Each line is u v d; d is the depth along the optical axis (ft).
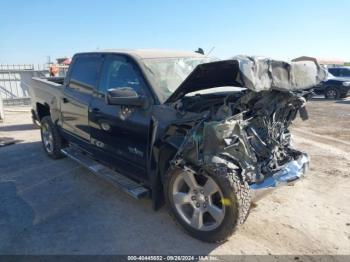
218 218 10.42
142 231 11.80
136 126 12.32
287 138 13.53
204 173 10.48
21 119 36.70
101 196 14.83
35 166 19.17
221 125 9.98
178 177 11.30
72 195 14.99
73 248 10.82
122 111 12.92
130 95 11.69
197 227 11.03
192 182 10.93
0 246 10.97
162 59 13.80
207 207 10.69
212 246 10.84
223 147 10.17
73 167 18.83
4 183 16.60
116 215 13.00
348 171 17.87
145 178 12.76
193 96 11.92
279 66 10.30
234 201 9.96
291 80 10.69
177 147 11.03
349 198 14.43
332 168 18.38
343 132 29.58
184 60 14.51
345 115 40.91
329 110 46.21
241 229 11.80
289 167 11.76
